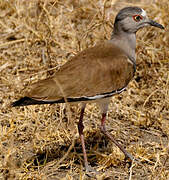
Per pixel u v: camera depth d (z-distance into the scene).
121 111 16.14
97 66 12.90
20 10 20.50
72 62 13.00
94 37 19.12
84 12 20.77
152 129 15.41
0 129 14.42
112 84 13.12
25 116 15.27
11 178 11.79
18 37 19.73
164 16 19.94
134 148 14.15
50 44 18.23
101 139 14.84
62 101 12.38
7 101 16.08
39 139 14.33
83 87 12.60
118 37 14.14
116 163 13.41
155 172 12.77
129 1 22.55
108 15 18.81
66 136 14.51
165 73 17.84
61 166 13.20
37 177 12.39
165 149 13.91
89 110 16.14
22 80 17.08
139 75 18.00
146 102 16.70
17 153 13.68
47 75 17.23
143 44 18.28
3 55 18.48
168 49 18.84
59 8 20.86
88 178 12.80
